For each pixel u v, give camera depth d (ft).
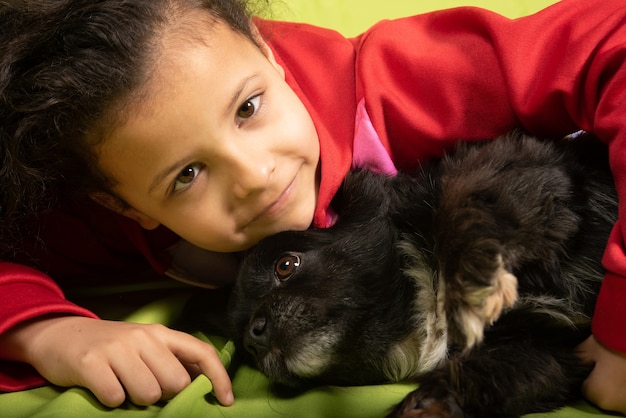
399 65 6.35
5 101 5.41
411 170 6.26
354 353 5.40
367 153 6.02
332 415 4.99
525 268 5.02
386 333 5.40
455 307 4.67
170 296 6.86
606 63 5.44
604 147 5.70
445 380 4.96
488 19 6.13
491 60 6.02
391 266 5.46
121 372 5.04
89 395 5.08
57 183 6.06
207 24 5.28
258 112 5.39
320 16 9.06
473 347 4.94
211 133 5.14
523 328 5.25
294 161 5.56
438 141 6.08
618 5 5.83
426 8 9.07
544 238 4.92
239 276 5.83
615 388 4.86
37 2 5.32
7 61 5.32
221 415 4.97
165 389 5.14
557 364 5.01
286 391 5.47
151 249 6.75
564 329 5.30
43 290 5.73
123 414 4.94
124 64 5.05
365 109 6.11
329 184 5.70
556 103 5.73
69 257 7.27
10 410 5.05
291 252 5.61
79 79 5.13
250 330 5.45
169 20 5.17
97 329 5.32
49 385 5.42
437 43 6.43
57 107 5.25
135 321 6.29
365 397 5.17
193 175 5.37
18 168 5.75
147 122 5.10
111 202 6.14
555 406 5.01
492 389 4.84
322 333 5.29
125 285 7.35
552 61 5.84
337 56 6.68
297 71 6.60
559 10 6.04
